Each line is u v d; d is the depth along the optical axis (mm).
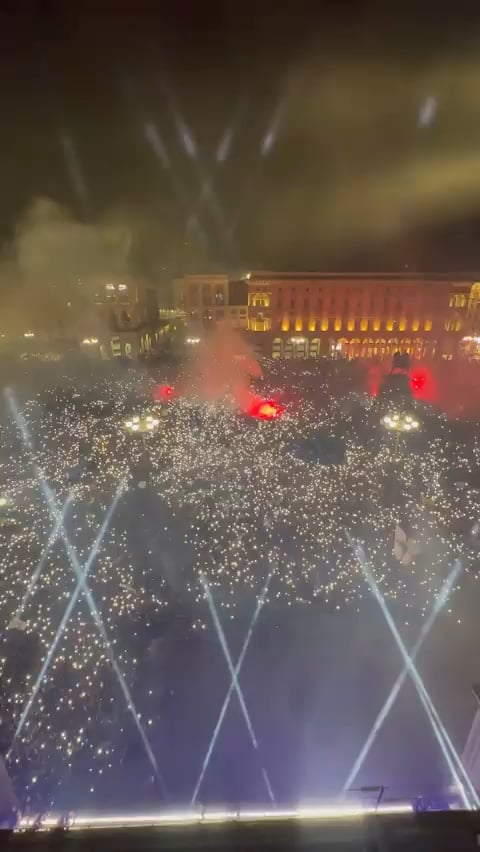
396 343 58469
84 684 12711
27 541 18578
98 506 21250
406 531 19344
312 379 44688
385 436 29562
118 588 16141
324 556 17891
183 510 20922
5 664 13125
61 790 10391
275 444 28000
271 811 9773
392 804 9898
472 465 25516
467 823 3943
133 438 28688
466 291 57000
